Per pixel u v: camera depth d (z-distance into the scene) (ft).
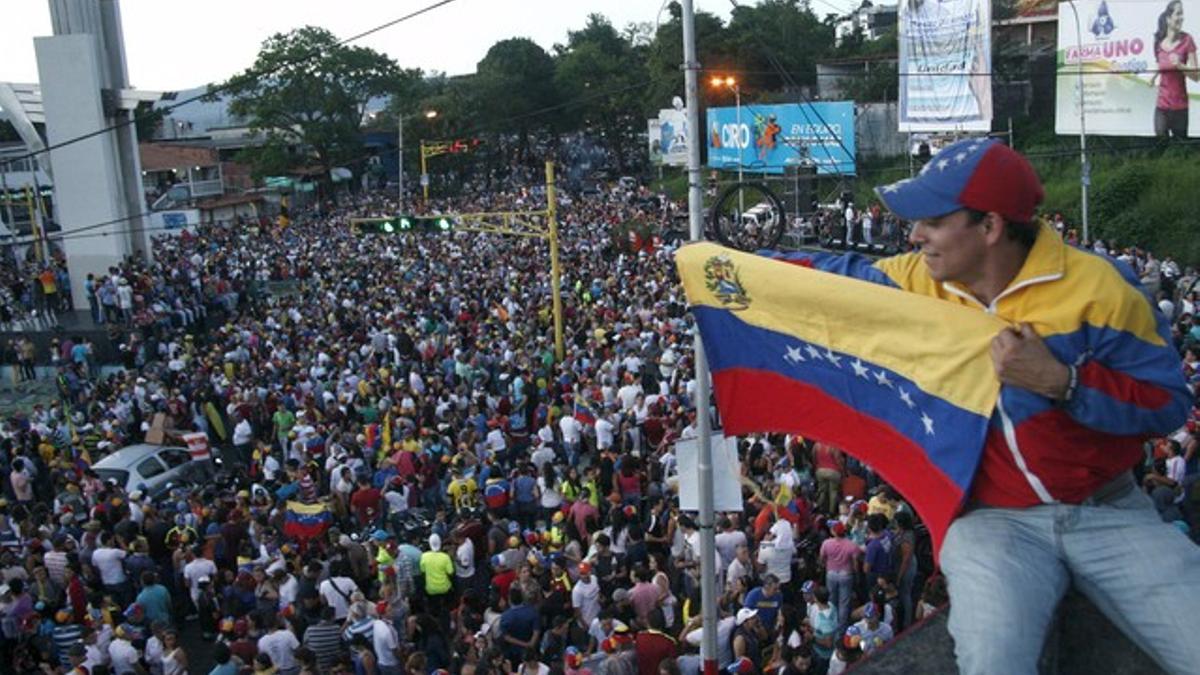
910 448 7.84
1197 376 52.47
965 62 109.70
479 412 68.74
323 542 50.65
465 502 52.54
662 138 207.92
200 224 219.00
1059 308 6.78
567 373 74.74
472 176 307.37
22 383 111.75
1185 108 100.78
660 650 33.91
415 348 90.17
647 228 138.72
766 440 52.08
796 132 138.72
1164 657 6.40
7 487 71.20
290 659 39.93
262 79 264.52
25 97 143.33
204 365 91.61
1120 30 106.01
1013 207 6.79
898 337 7.88
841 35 241.35
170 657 40.22
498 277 125.18
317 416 69.67
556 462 60.34
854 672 8.42
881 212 103.40
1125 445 6.91
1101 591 6.74
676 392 65.16
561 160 317.83
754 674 33.27
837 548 38.42
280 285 156.25
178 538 51.85
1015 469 7.02
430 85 323.16
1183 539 6.70
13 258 163.53
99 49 136.67
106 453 73.92
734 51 208.23
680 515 43.14
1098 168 125.18
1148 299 6.80
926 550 40.63
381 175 312.91
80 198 135.64
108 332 114.62
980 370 7.22
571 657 34.09
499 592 42.42
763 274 8.99
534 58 307.17
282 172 270.46
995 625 6.38
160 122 336.49
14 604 44.57
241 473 67.00
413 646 40.27
